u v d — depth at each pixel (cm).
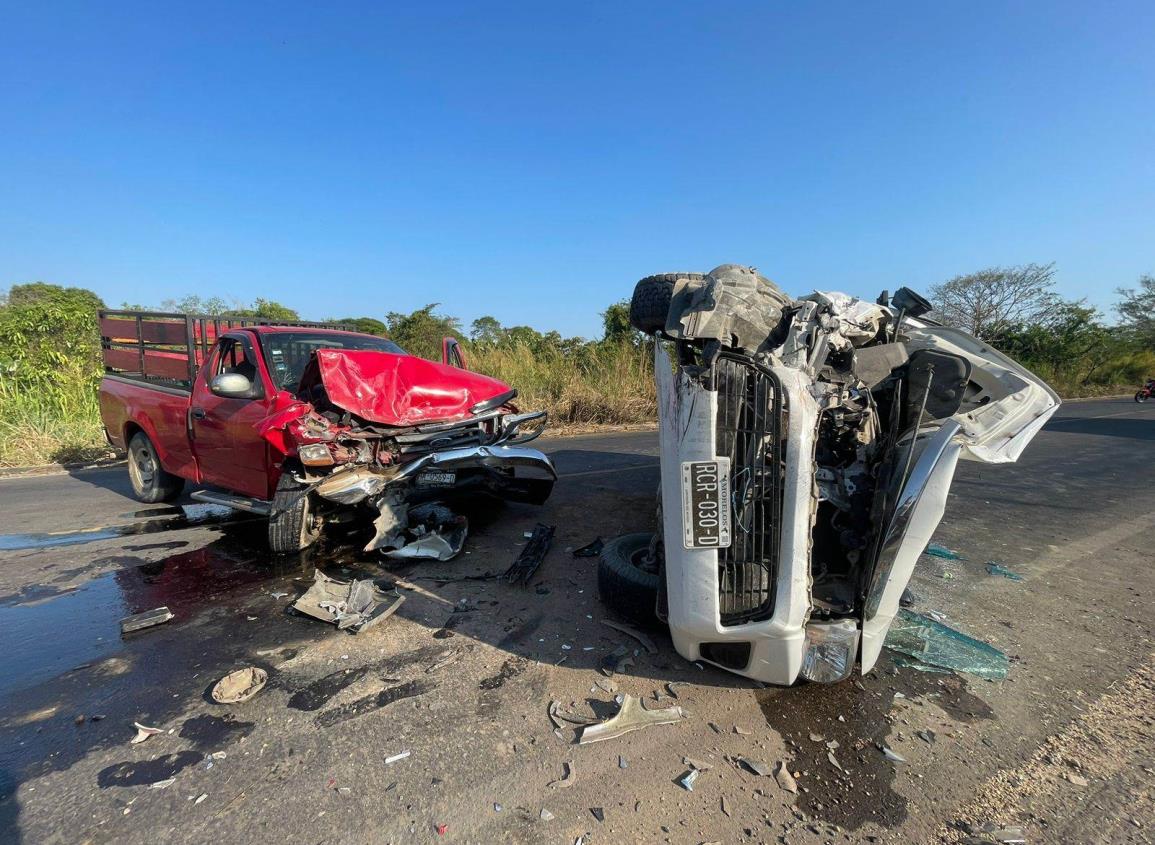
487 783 212
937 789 213
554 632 326
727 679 280
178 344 592
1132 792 213
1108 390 3212
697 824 194
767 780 216
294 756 226
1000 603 380
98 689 273
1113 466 883
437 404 483
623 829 191
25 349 1263
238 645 314
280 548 427
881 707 263
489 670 288
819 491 287
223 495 505
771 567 245
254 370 489
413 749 230
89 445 1004
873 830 194
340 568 424
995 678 289
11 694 269
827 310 283
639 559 361
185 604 367
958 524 560
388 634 325
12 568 431
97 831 188
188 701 263
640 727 244
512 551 455
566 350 1498
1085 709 265
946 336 379
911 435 272
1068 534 531
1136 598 390
